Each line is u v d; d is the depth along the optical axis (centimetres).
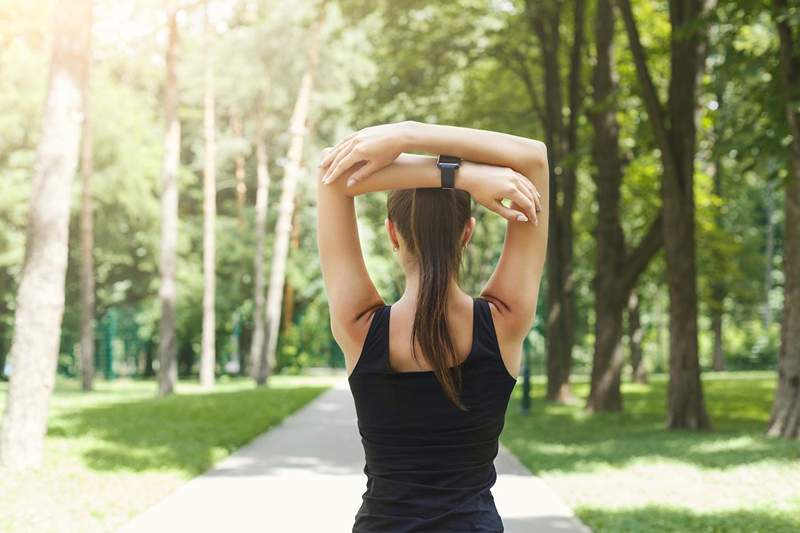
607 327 2062
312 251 4488
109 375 4325
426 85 2445
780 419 1418
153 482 961
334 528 739
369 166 215
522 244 224
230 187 4825
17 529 702
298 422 1775
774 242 5141
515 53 2441
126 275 4284
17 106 3447
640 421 1792
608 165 2066
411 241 222
